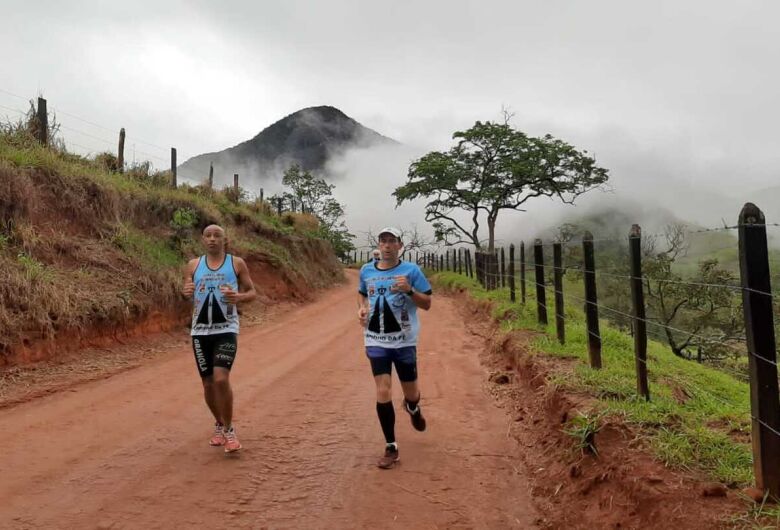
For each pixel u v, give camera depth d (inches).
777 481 119.4
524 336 353.1
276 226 1011.9
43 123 522.9
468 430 231.3
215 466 185.0
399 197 1517.0
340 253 2395.4
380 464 187.8
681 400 211.0
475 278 1096.2
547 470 181.3
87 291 377.4
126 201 542.0
